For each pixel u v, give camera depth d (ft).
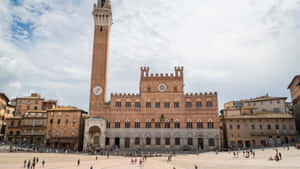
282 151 252.62
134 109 348.18
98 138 342.64
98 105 349.82
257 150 282.36
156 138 336.08
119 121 343.87
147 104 349.82
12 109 437.99
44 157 246.27
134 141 335.88
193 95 349.00
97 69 364.58
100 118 333.83
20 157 235.81
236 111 372.17
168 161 232.53
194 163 211.20
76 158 249.96
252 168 172.96
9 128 381.81
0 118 391.45
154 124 341.00
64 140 347.97
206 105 343.46
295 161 192.65
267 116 347.36
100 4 394.52
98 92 354.74
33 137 373.81
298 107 385.29
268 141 333.83
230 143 340.59
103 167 197.47
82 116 374.22
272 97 412.16
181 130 336.90
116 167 198.18
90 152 305.94
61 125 357.00
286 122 339.16
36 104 440.86
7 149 292.20
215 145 326.65
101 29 383.45
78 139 349.00
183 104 346.13
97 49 372.99
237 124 347.15
